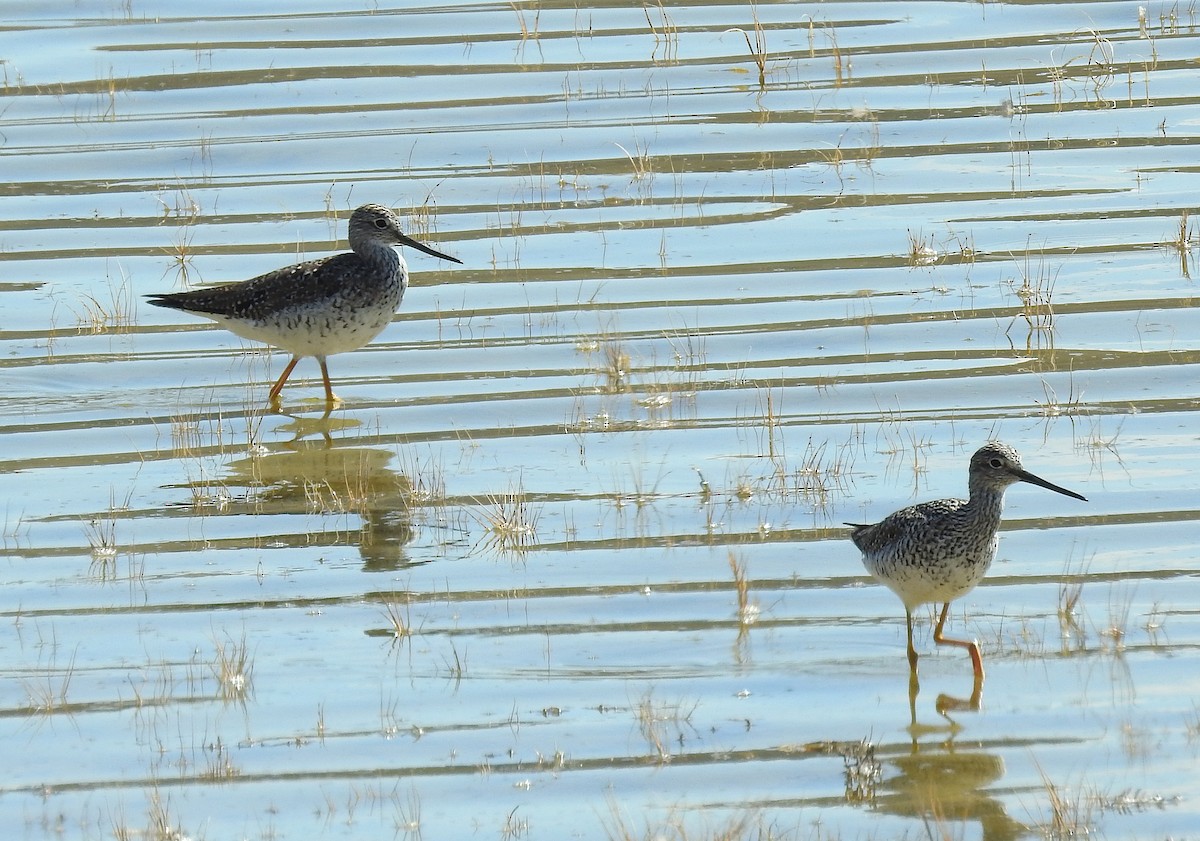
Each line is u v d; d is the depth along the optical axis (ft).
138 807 31.40
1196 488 44.39
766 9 91.50
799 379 53.11
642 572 41.11
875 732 33.86
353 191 69.97
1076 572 40.42
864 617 38.91
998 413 50.11
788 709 34.83
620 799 31.55
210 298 53.88
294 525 44.47
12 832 30.55
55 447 50.06
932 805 31.27
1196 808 30.86
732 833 29.68
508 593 40.19
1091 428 48.67
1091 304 57.67
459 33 87.97
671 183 70.23
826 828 30.50
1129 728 33.76
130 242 65.51
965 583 35.78
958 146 72.84
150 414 52.80
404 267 54.24
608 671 36.47
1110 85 78.69
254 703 35.27
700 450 48.34
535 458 48.29
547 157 73.05
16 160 72.84
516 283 61.62
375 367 55.88
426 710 34.88
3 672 36.45
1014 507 44.11
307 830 30.63
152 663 36.91
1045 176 69.31
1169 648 36.78
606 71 82.17
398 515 44.83
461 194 69.72
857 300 59.16
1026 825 30.58
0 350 57.26
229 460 48.91
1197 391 51.03
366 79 81.76
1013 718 34.32
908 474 45.96
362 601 39.99
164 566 41.96
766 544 42.42
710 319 57.82
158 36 87.15
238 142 74.90
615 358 53.72
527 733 33.99
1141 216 64.85
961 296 59.00
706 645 37.58
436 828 30.66
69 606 39.70
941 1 92.53
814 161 71.92
